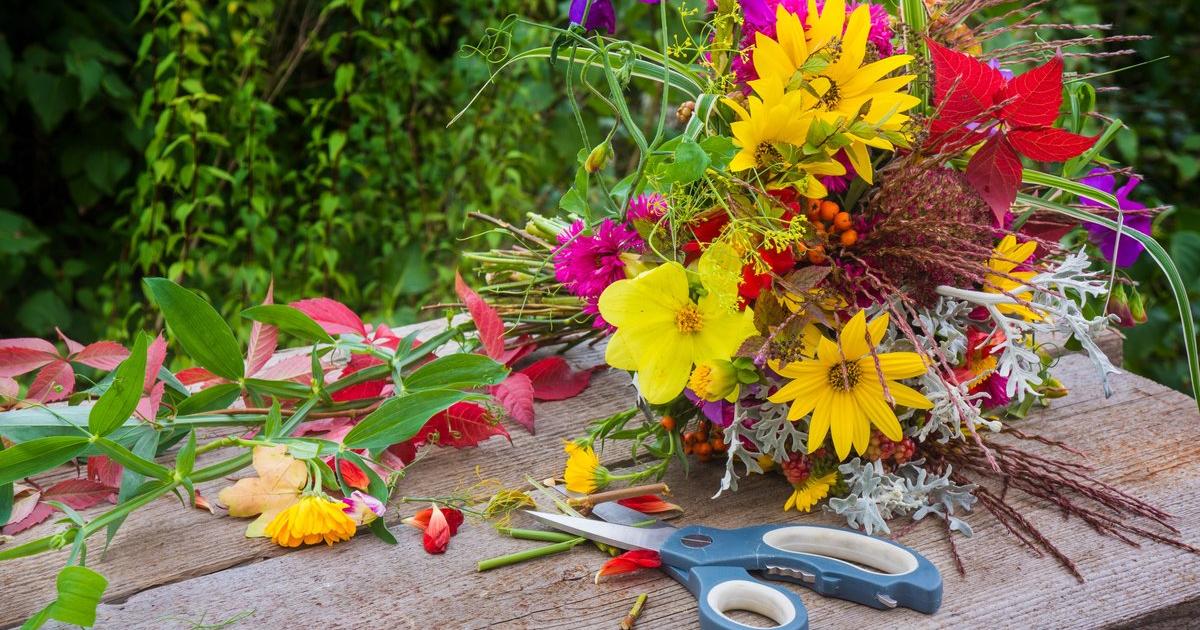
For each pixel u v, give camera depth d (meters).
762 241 0.72
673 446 0.81
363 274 2.64
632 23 2.37
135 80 2.55
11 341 0.89
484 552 0.73
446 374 0.82
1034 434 0.88
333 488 0.79
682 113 0.80
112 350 0.93
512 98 2.55
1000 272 0.70
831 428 0.73
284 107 2.69
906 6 0.82
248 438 0.92
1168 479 0.80
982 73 0.70
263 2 2.46
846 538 0.69
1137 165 2.50
